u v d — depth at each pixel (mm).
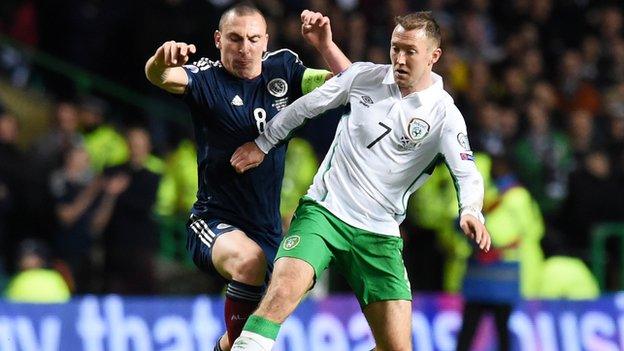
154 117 49969
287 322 39031
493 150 38812
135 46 49625
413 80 21891
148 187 41875
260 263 23016
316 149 46094
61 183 43344
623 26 58500
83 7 51969
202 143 23906
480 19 56344
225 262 23188
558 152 49906
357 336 39844
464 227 21281
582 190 47125
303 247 21812
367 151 22250
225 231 23500
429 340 40438
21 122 50562
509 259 37219
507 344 37438
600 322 42219
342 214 22234
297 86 24031
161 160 46438
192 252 24125
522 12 57719
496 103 53375
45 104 51375
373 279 22641
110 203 41969
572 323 41812
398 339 22797
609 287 46750
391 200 22438
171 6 48688
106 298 37656
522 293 41250
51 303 36875
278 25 49594
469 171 21875
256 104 23719
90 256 42938
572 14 58375
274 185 23938
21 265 40219
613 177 47844
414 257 44125
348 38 51906
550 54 57125
